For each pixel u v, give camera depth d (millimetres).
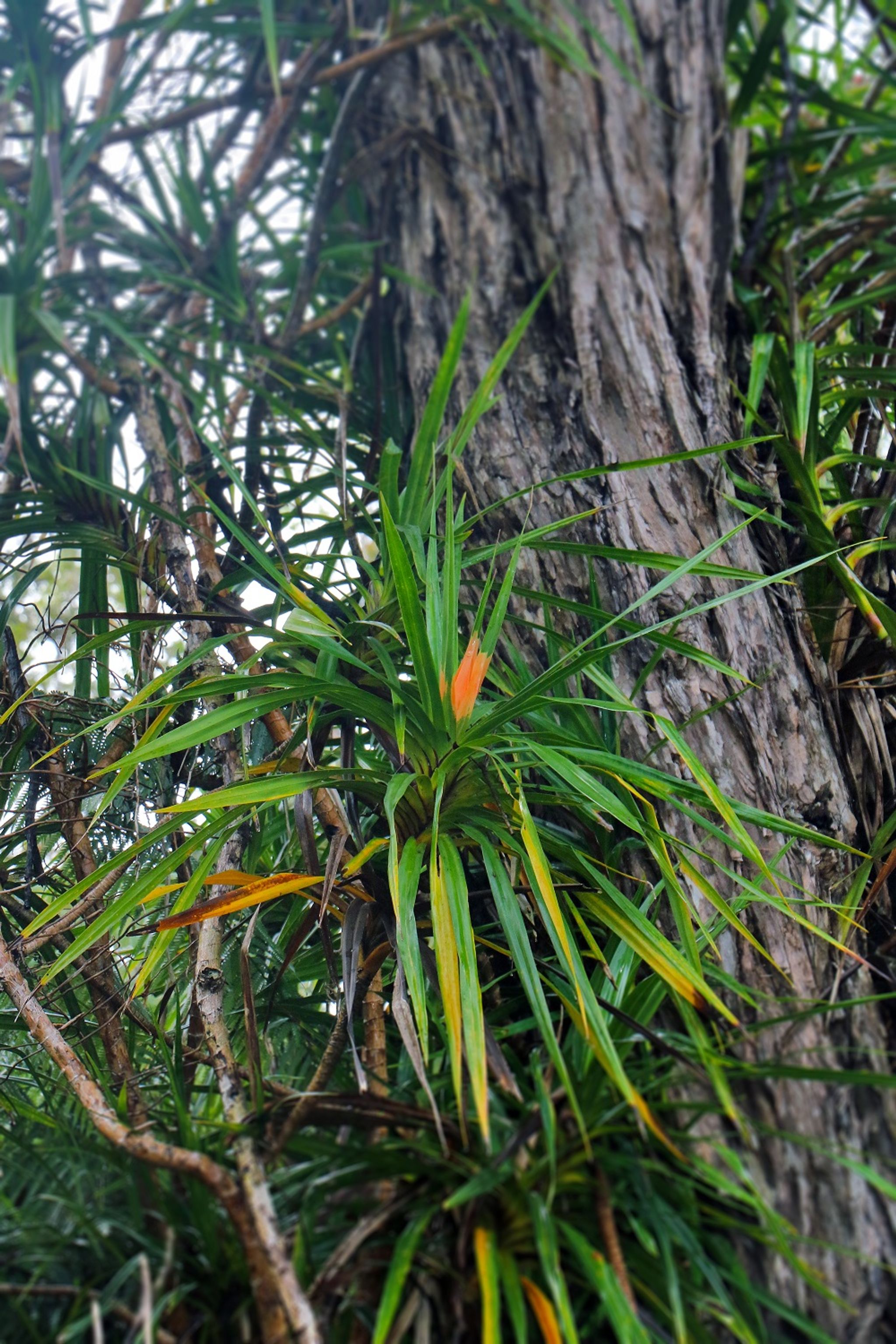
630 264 3000
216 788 2691
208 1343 2059
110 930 2367
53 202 3230
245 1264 2076
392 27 3270
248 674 2445
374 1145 2148
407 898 2135
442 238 3227
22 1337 2039
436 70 3369
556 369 2920
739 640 2568
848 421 2887
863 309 3055
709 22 3254
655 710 2523
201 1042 2426
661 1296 2076
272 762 2449
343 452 2709
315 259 3223
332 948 2537
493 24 3348
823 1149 2100
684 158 3115
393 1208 2076
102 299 3471
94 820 2270
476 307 3096
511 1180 2086
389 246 3354
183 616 2430
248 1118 2158
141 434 3076
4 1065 2488
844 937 2352
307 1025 2486
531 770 2482
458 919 2139
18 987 2270
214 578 2744
